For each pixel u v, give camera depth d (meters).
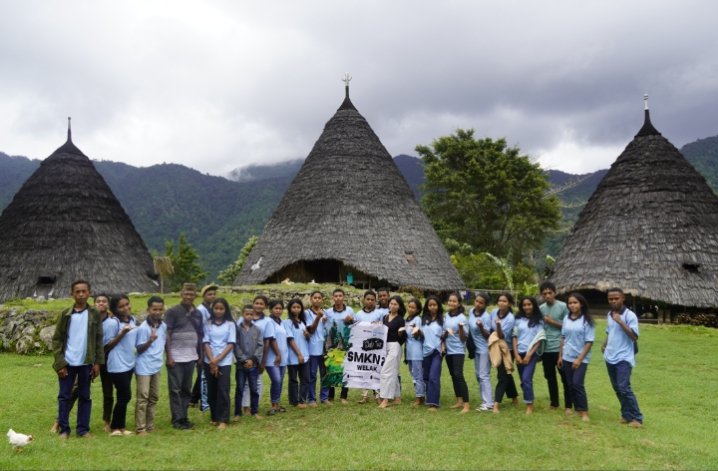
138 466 6.93
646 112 28.88
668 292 23.03
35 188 28.02
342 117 31.98
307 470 6.84
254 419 9.33
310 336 10.40
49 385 11.17
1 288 24.86
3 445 7.57
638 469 7.04
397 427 8.72
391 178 30.45
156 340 8.56
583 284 24.64
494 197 48.25
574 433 8.42
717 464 7.31
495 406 9.60
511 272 38.56
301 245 26.73
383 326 10.44
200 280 50.72
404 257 27.25
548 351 9.77
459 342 9.84
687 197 25.72
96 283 25.42
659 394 11.48
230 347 9.02
